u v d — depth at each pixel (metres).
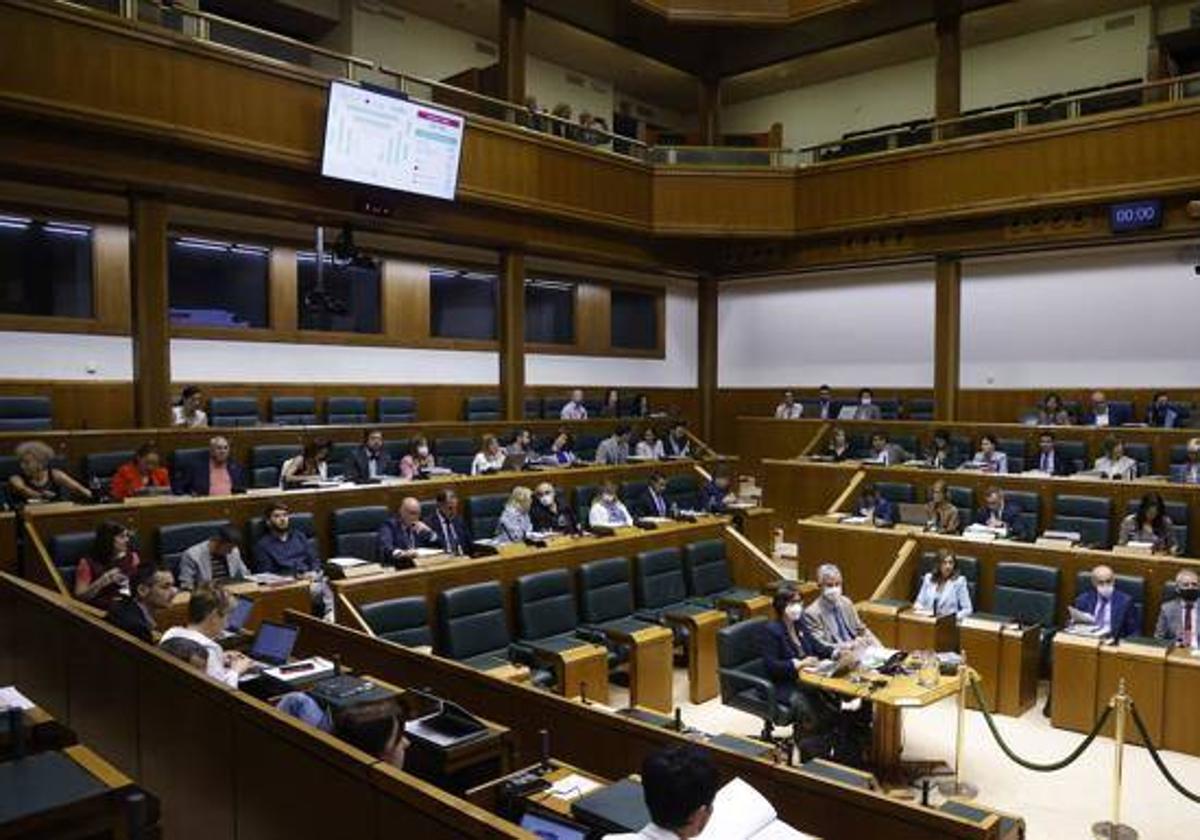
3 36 7.05
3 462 6.81
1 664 4.79
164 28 8.00
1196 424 10.27
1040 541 7.88
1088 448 10.03
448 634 6.13
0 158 7.36
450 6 13.25
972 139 11.40
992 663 6.84
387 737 2.79
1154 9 13.11
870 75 16.02
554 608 6.86
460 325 13.04
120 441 7.37
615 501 9.01
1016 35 14.34
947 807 3.12
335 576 6.01
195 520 6.42
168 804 3.29
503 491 8.53
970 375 12.64
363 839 2.41
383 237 11.89
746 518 9.71
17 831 1.99
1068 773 5.76
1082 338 11.79
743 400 15.02
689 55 14.14
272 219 10.76
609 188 12.16
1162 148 10.12
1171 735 6.12
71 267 9.59
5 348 9.06
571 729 3.76
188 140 8.13
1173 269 11.12
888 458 10.78
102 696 3.71
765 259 13.65
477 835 2.07
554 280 13.78
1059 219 11.09
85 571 5.59
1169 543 7.88
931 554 8.16
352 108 9.09
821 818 3.13
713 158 12.89
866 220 12.30
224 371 10.50
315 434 8.68
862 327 13.74
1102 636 6.60
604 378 14.41
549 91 15.55
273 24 12.77
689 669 7.03
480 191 10.62
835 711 5.78
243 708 2.85
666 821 2.30
